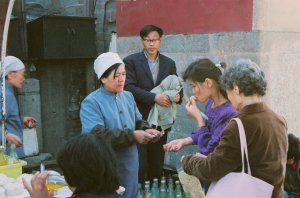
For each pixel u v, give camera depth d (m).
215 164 2.06
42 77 6.46
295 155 3.08
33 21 6.27
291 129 4.19
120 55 5.42
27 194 2.62
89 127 2.88
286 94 4.11
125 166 2.99
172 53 4.69
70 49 6.36
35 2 6.85
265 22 3.88
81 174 1.57
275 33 3.97
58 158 1.61
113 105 3.00
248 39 3.91
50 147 6.59
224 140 2.04
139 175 3.92
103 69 2.92
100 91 3.02
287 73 4.10
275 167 2.00
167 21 4.71
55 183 2.83
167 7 4.68
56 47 6.23
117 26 5.42
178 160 4.78
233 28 4.04
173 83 3.89
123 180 3.00
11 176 2.95
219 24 4.16
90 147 1.59
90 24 6.51
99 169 1.57
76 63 6.75
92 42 6.57
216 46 4.21
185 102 4.61
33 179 1.87
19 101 6.15
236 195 1.98
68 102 6.74
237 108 2.13
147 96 3.84
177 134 4.76
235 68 2.09
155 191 3.26
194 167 2.25
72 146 1.60
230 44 4.07
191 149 4.62
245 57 3.96
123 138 2.85
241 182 1.98
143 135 2.88
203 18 4.31
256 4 3.83
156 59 4.03
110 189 1.61
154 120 3.84
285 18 4.05
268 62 3.93
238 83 2.05
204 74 2.53
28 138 5.11
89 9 6.80
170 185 3.28
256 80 2.04
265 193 1.97
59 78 6.62
